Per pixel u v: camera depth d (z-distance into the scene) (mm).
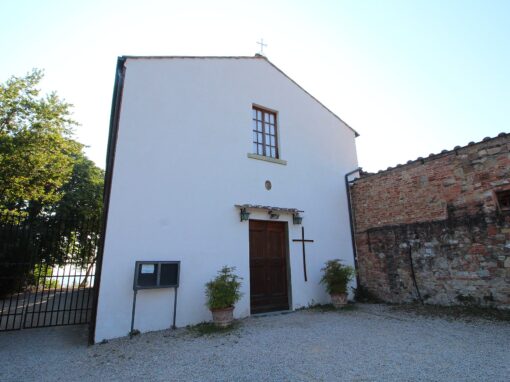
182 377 3465
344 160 9875
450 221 6676
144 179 5992
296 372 3518
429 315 6156
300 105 9305
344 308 7312
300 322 6012
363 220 8820
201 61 7445
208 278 6277
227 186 7062
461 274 6387
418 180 7441
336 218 8945
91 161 18328
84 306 10000
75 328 6309
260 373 3512
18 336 5602
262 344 4598
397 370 3490
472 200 6344
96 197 17641
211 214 6652
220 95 7547
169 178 6281
